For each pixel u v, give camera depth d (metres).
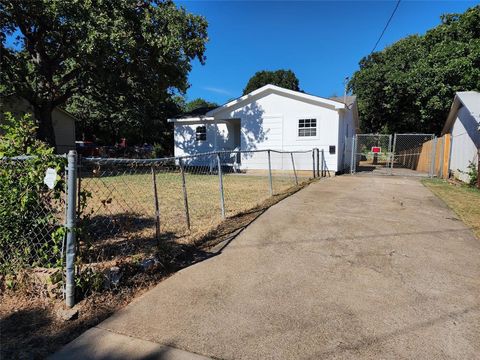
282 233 4.75
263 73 38.28
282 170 13.91
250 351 2.13
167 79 14.19
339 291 2.98
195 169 16.78
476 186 9.66
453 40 18.03
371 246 4.20
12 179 2.94
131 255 3.64
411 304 2.74
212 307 2.69
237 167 15.70
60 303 2.65
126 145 30.19
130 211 6.03
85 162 2.87
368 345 2.19
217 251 4.02
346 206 6.70
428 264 3.61
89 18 10.42
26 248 2.95
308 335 2.30
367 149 23.86
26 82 13.21
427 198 7.75
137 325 2.42
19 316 2.52
